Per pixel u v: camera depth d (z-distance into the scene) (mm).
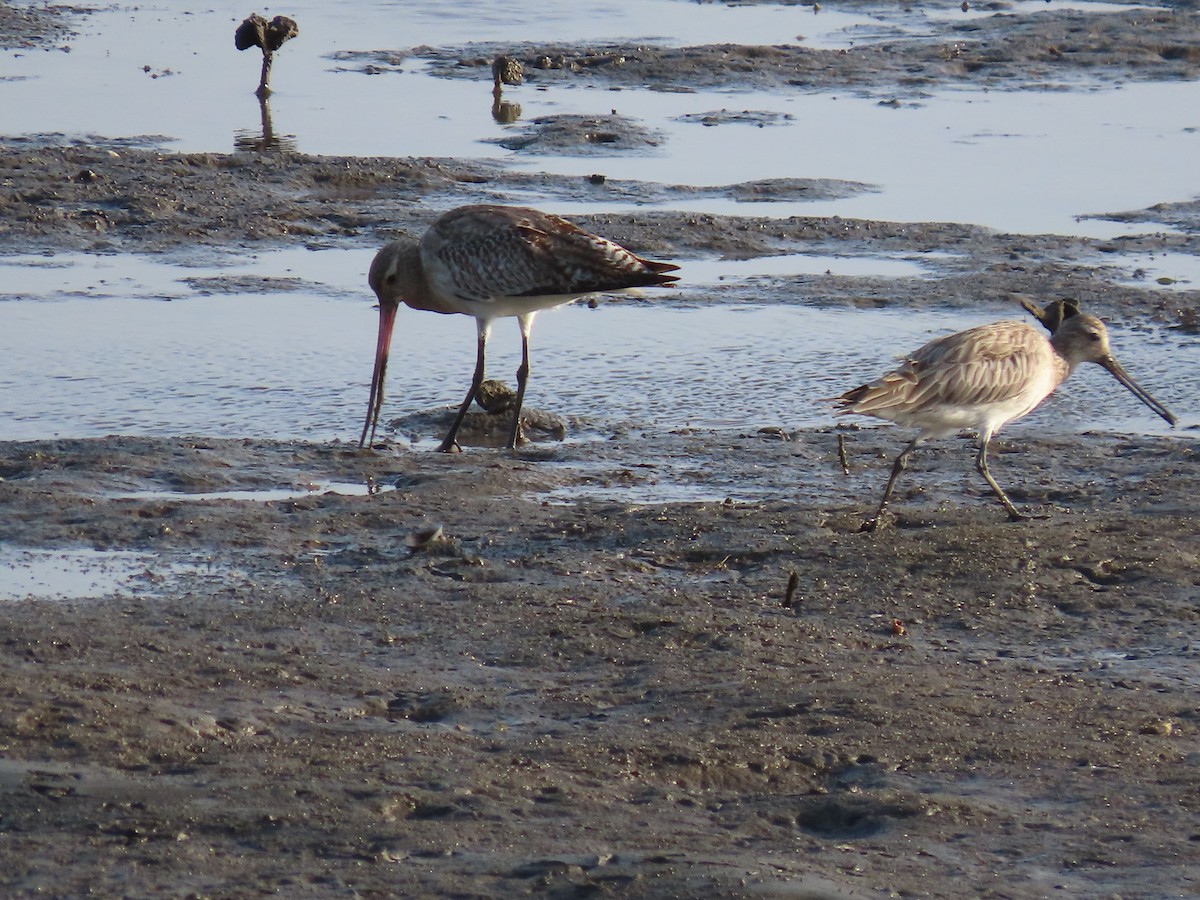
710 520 13438
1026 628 11375
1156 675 10562
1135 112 33125
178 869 7793
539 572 12352
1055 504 14250
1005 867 8039
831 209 25922
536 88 35250
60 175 26203
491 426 17062
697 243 24109
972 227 24859
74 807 8352
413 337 19969
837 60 37656
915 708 9836
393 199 26359
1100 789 8859
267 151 28531
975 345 13102
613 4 47031
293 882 7695
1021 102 34062
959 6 45219
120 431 16375
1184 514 13766
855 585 12086
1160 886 7859
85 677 10000
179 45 39281
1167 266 23031
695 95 34812
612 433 16672
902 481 14961
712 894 7645
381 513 13656
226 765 8898
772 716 9727
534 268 16250
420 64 37531
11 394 17359
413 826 8266
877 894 7707
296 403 17469
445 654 10781
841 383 18328
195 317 20375
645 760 9141
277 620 11281
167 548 12773
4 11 42125
